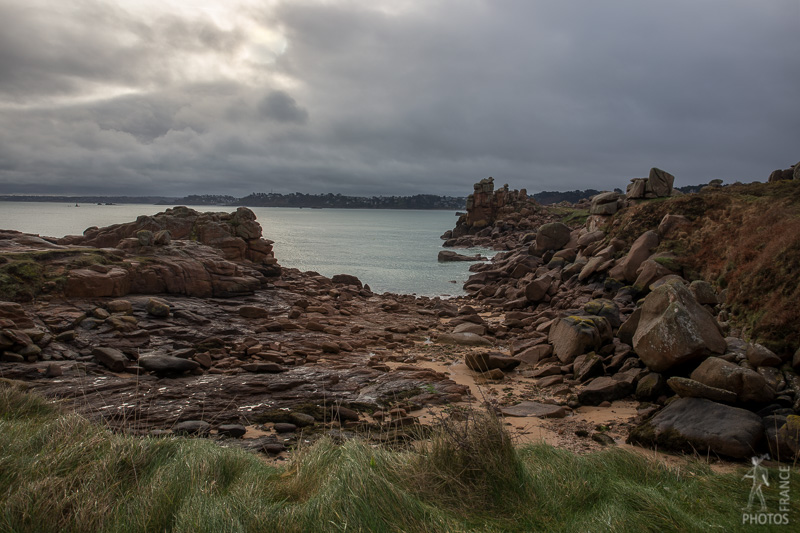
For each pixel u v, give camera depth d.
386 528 4.60
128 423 9.72
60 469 5.38
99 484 5.08
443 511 5.17
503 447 5.99
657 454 8.70
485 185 84.75
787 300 11.95
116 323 16.69
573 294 25.41
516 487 5.66
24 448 5.89
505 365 15.21
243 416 10.99
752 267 15.06
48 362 13.83
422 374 14.34
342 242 77.62
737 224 21.98
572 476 6.22
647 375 12.11
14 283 17.70
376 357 16.59
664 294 12.26
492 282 36.16
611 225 31.19
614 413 11.40
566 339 15.59
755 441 8.47
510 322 22.30
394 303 26.08
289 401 12.10
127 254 22.39
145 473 5.61
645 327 12.34
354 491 4.94
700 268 21.11
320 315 22.75
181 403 11.55
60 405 9.21
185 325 18.47
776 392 9.72
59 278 18.69
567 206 104.56
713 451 8.59
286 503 5.32
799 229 14.18
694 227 24.20
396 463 6.06
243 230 30.02
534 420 11.03
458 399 12.51
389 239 86.19
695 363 11.39
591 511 5.41
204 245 26.77
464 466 5.88
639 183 32.00
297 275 32.56
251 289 25.05
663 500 5.51
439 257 53.38
